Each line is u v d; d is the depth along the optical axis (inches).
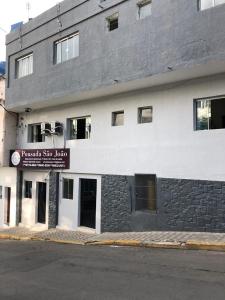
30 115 761.6
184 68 431.2
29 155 727.7
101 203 585.0
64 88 607.2
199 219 453.1
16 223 775.1
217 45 402.0
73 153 645.3
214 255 358.3
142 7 494.3
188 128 470.9
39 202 733.3
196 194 457.7
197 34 420.2
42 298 261.7
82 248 464.8
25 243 554.9
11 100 740.7
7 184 808.9
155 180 508.7
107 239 486.9
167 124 495.2
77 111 644.1
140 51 482.9
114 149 569.0
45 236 593.0
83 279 305.0
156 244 417.1
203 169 452.1
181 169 475.2
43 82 656.4
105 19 538.6
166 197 489.7
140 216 522.0
